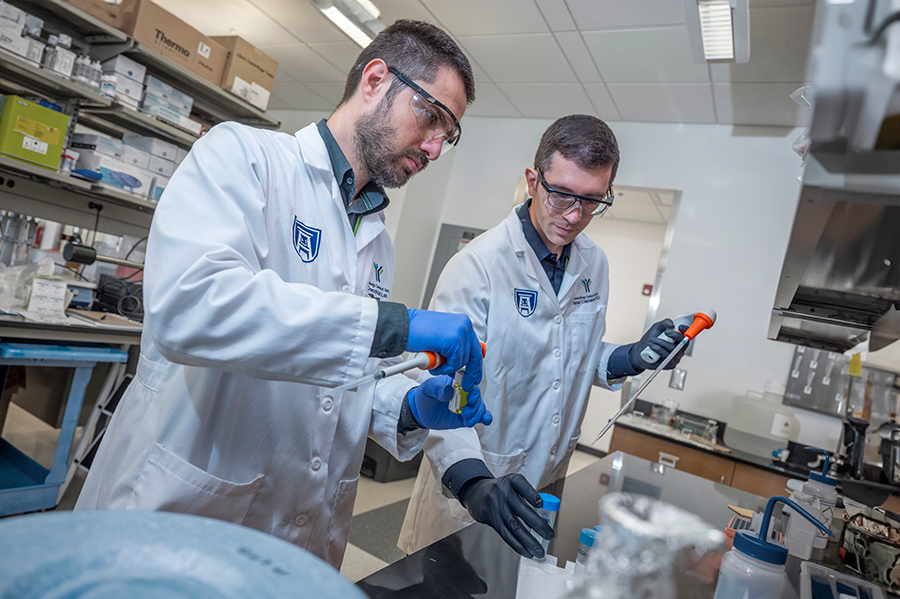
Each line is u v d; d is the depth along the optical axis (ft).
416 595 2.12
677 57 10.56
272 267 3.14
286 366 2.45
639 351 5.04
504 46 11.63
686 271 13.11
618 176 14.06
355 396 3.62
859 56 1.26
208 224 2.65
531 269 5.01
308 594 1.12
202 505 2.95
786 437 11.46
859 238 2.00
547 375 5.08
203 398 3.01
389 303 2.63
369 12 10.88
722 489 5.30
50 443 10.48
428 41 3.26
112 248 11.43
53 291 8.66
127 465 3.08
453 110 3.36
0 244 9.27
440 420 3.34
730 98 11.75
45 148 8.51
